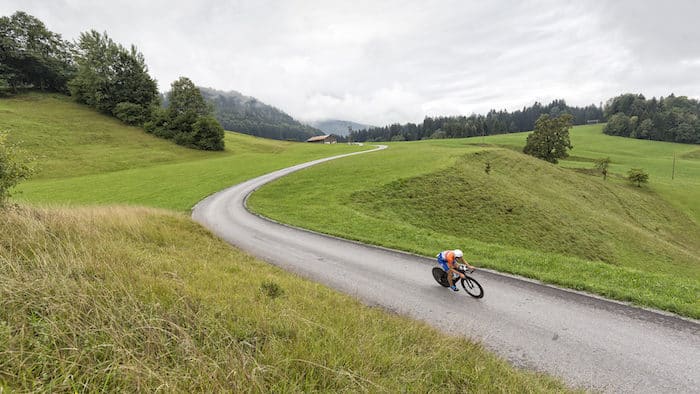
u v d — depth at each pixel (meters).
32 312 4.78
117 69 89.12
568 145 80.75
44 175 50.22
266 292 8.13
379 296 10.84
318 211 27.14
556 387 5.88
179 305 5.91
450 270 10.87
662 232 47.72
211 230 19.56
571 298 10.26
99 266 7.00
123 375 3.89
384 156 60.91
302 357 4.95
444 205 33.50
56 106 86.00
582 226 35.41
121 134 79.06
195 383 4.00
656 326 8.45
